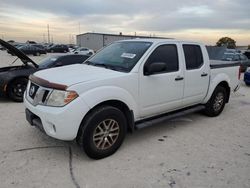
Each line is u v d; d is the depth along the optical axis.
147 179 3.19
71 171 3.32
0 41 6.46
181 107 4.93
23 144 4.07
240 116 6.02
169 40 4.54
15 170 3.30
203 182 3.17
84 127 3.43
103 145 3.66
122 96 3.73
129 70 3.91
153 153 3.90
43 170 3.33
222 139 4.54
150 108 4.23
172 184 3.10
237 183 3.17
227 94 6.09
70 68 4.16
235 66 6.20
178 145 4.22
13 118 5.33
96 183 3.08
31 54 35.62
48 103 3.39
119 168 3.43
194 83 4.95
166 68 4.40
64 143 4.14
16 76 6.75
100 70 3.93
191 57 4.90
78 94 3.32
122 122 3.81
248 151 4.08
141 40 4.56
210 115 5.80
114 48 4.71
